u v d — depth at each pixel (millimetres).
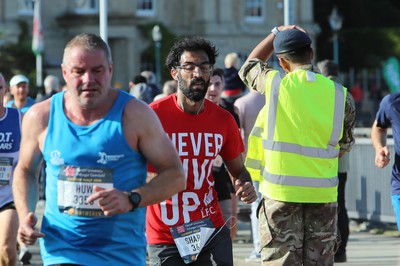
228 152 14680
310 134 14656
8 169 17969
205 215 14289
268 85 14812
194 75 14055
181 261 14234
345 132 15086
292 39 14805
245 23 113125
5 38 94250
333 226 14969
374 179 28562
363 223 30125
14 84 29625
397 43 127375
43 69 93438
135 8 105750
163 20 109250
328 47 130375
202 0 110250
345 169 22672
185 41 14180
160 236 14203
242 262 23219
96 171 11109
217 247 14312
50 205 11359
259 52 15484
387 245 26422
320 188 14695
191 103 14219
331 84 14820
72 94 11016
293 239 14789
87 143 11109
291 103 14648
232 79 24594
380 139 18219
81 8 103500
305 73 14758
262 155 15070
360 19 139750
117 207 10602
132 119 11133
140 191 10859
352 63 128875
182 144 14242
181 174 11234
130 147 11141
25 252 23734
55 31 101625
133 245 11336
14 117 18203
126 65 103188
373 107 114688
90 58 10828
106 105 11203
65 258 11219
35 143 11406
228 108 22359
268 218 14852
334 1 137375
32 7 100750
